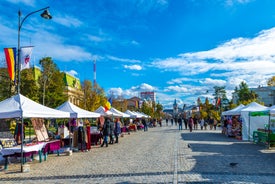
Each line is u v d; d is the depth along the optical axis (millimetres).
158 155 14000
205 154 14320
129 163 11688
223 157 13266
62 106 17344
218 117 57750
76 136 16438
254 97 78562
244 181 8312
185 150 16016
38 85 39594
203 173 9484
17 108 10578
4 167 10836
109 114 25469
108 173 9648
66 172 9945
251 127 23125
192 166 10828
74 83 69562
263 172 9672
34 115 10984
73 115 16641
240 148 17156
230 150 16078
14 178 9070
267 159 12680
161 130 41438
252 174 9328
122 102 82000
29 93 36656
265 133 18031
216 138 25109
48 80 39969
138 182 8258
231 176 9016
